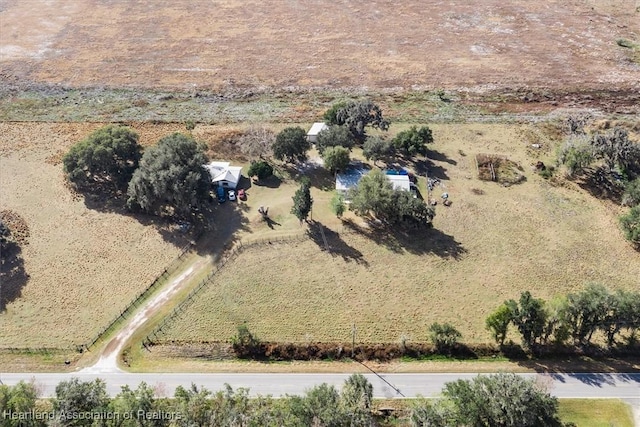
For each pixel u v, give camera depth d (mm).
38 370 59094
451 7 158750
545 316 58375
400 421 53531
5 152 95688
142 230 79000
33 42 138750
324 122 102938
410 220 78250
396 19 151250
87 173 88000
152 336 62906
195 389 51625
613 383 57281
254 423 47156
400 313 66000
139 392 50438
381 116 100688
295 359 60750
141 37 141250
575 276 71188
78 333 63531
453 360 60625
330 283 70188
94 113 108500
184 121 105312
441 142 99688
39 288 69438
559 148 93188
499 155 95375
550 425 48500
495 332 60844
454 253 75188
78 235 78062
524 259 74188
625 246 76188
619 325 58656
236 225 79875
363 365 59938
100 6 161500
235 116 107688
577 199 85375
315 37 141000
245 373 58844
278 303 67125
